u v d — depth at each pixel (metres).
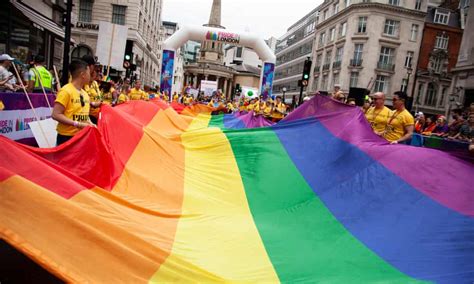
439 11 48.41
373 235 3.39
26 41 16.59
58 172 2.76
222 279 2.42
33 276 2.02
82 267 2.00
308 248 3.24
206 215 3.82
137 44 34.03
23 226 1.99
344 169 4.66
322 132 5.60
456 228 3.20
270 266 2.85
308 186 4.57
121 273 2.10
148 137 5.34
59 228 2.06
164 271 2.25
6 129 6.09
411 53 47.81
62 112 4.27
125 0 31.78
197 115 13.17
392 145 4.60
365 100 10.84
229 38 21.02
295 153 5.35
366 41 47.44
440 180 3.87
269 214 4.10
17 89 8.20
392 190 3.97
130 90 13.71
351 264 2.92
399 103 6.36
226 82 86.38
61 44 22.73
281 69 91.94
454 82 25.94
